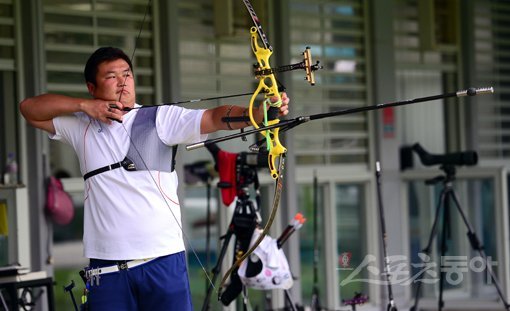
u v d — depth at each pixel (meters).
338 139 21.95
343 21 22.11
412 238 22.92
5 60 16.58
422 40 23.52
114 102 10.52
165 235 10.67
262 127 10.05
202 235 19.89
